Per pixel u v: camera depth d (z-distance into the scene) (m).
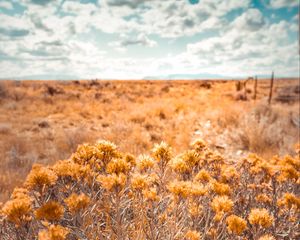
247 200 2.67
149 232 1.83
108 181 1.58
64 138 7.46
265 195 2.58
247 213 2.45
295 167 2.70
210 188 2.01
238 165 3.10
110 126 10.92
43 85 30.48
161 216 1.88
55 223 1.48
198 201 1.87
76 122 12.25
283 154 6.20
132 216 2.21
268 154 6.23
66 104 17.73
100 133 8.59
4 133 9.20
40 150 6.79
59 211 1.40
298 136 7.59
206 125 10.33
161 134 8.80
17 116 13.11
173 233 1.72
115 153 2.09
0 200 3.49
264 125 8.33
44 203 1.54
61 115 13.94
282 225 2.32
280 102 19.14
